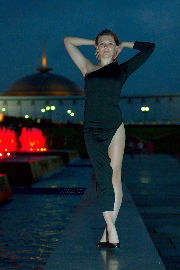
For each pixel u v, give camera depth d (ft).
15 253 25.14
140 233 17.42
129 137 226.99
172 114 388.16
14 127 228.22
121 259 13.58
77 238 16.55
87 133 14.52
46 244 27.17
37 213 38.14
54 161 83.87
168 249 22.49
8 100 419.74
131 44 15.49
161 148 229.86
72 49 15.38
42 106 414.21
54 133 256.11
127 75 14.85
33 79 563.07
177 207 36.42
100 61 15.24
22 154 104.73
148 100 389.19
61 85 558.15
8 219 35.35
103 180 14.55
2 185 45.57
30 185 60.95
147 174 72.79
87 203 28.02
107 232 15.31
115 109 14.44
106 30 15.20
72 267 12.78
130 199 30.81
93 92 14.43
